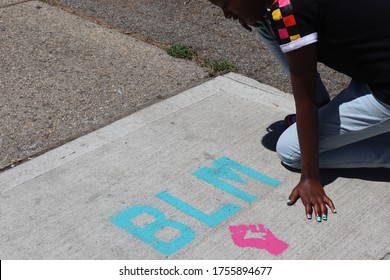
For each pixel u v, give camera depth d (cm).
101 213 295
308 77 269
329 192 305
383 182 312
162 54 451
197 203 301
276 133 352
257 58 446
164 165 328
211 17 512
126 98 394
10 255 271
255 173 321
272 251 271
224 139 348
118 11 523
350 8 259
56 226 288
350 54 269
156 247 275
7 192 311
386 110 275
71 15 514
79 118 374
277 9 260
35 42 466
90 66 432
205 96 393
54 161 334
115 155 337
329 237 278
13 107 386
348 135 295
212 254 271
